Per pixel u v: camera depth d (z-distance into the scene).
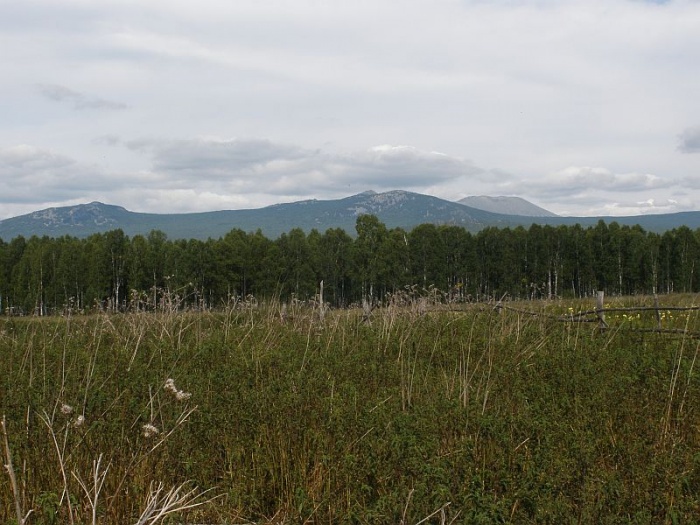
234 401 6.62
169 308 12.47
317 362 9.04
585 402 6.98
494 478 5.18
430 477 4.83
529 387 8.03
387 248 55.38
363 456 5.26
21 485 4.77
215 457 5.71
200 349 9.52
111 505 4.59
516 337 11.40
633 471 5.09
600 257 61.59
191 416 6.24
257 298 14.77
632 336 11.79
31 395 6.49
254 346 10.08
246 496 5.05
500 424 6.05
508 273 60.66
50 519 4.28
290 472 5.36
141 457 5.23
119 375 7.86
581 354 9.81
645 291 60.50
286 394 6.70
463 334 11.87
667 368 8.30
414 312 13.55
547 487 4.87
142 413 6.10
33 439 5.39
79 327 11.69
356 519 4.48
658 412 6.77
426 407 6.79
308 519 4.65
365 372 8.71
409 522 4.36
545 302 17.72
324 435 5.82
